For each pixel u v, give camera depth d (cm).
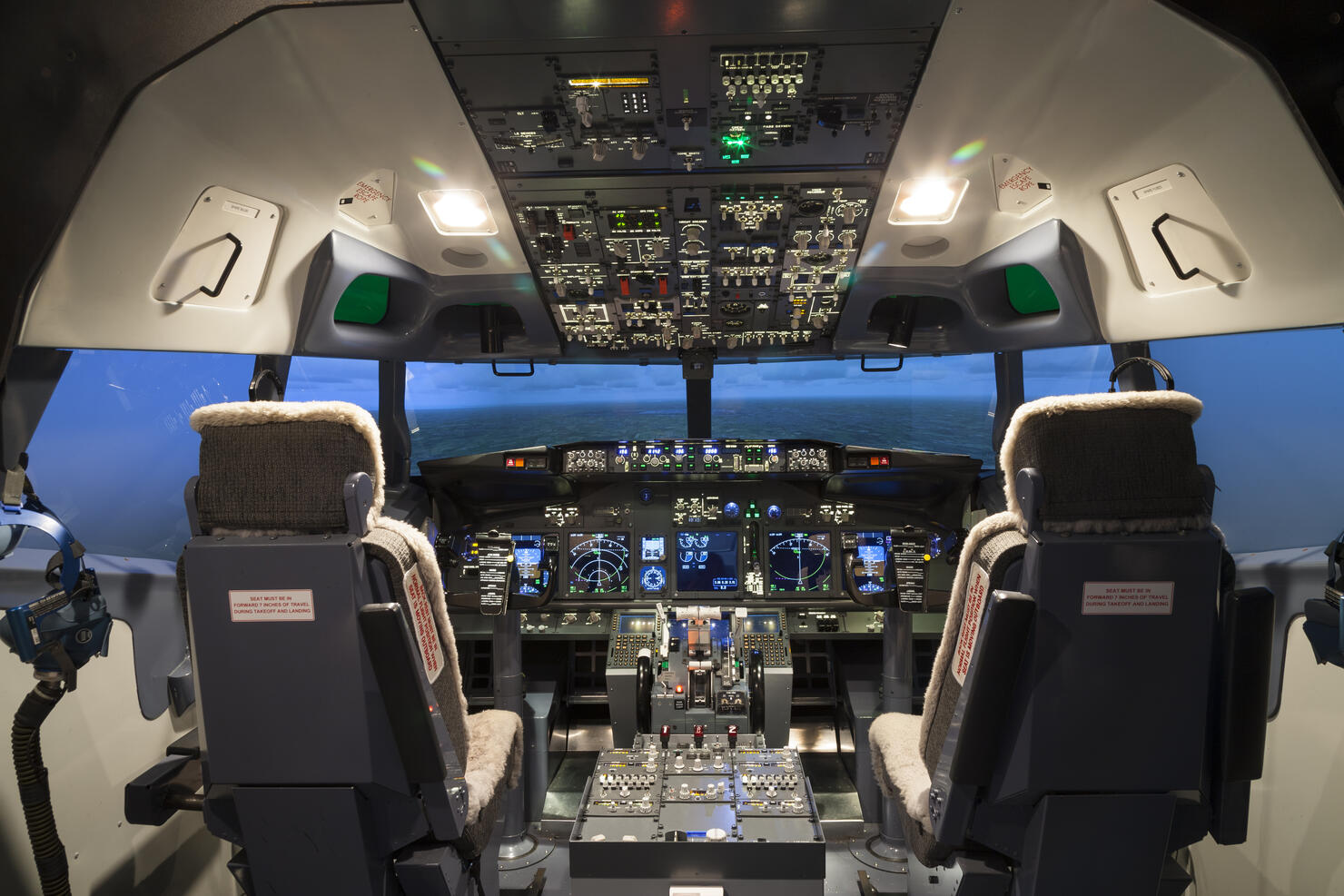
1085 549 141
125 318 205
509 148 213
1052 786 152
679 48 171
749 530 386
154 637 246
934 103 193
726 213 254
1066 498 143
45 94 153
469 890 189
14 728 178
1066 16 158
